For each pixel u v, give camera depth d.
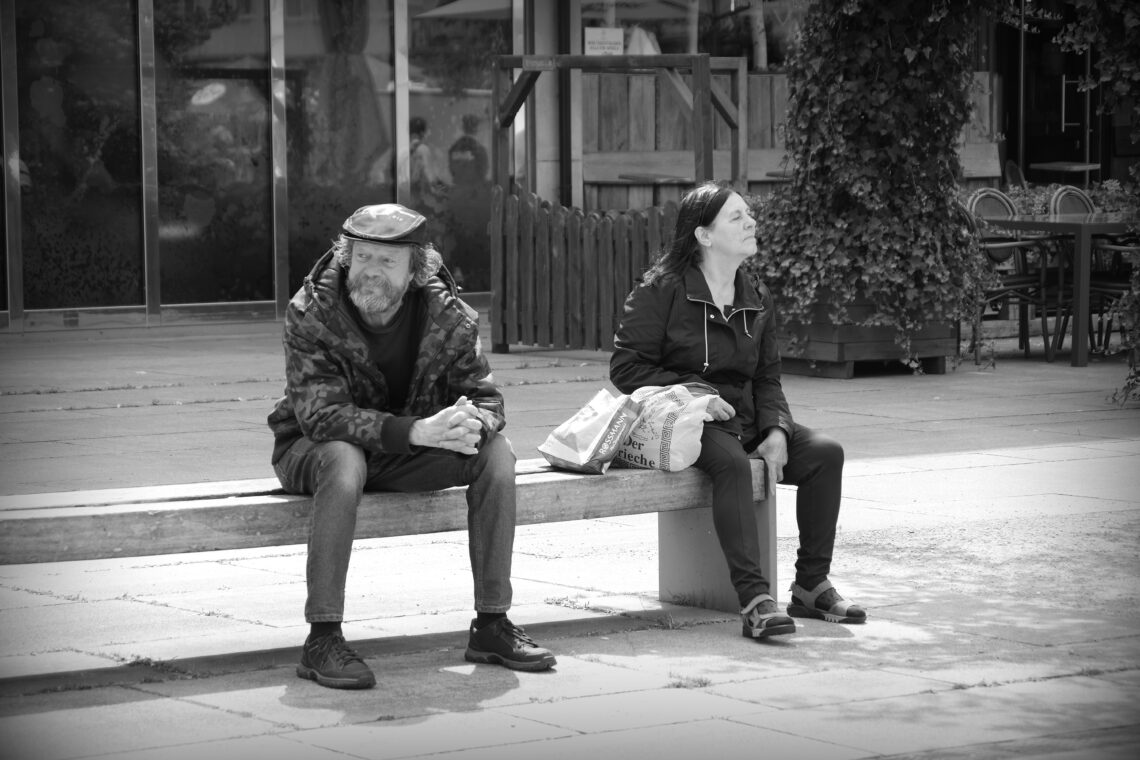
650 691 7.06
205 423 15.26
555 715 6.68
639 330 8.59
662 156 27.12
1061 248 20.88
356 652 7.58
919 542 10.34
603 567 9.82
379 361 7.62
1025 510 11.37
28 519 6.92
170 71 23.81
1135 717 6.67
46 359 20.66
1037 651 7.76
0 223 22.83
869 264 18.50
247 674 7.34
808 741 6.31
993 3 18.66
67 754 6.12
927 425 15.31
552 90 26.81
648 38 27.25
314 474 7.39
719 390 8.55
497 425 7.57
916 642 7.95
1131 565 9.70
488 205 26.73
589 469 8.13
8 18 22.62
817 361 19.12
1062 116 30.28
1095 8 15.09
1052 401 17.03
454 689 7.09
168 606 8.73
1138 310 16.31
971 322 19.88
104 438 14.35
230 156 24.38
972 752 6.18
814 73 18.59
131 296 23.77
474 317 7.73
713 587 8.70
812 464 8.42
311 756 6.10
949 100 18.70
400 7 25.53
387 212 7.41
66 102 23.16
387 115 25.66
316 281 7.55
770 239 19.05
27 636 8.04
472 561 7.61
